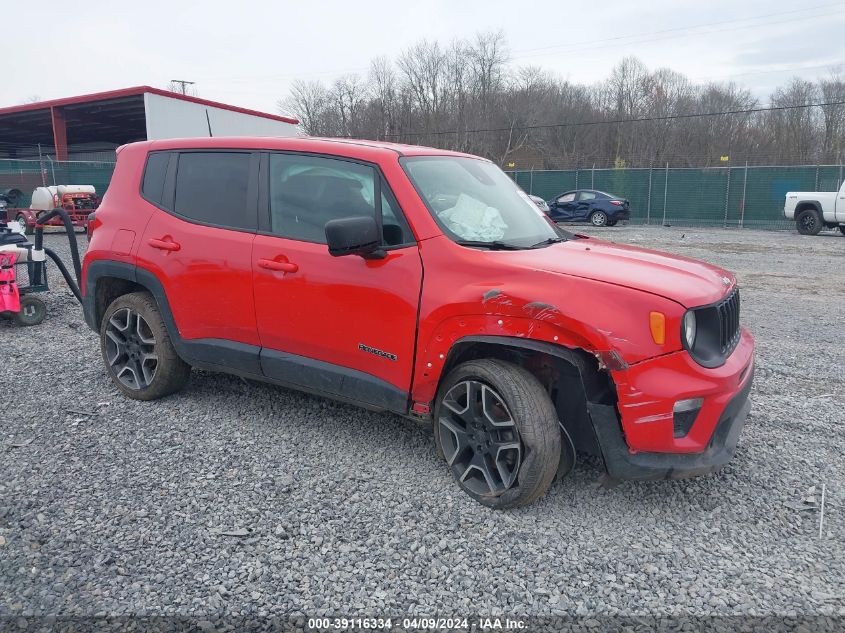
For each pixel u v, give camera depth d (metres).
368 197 3.71
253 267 4.01
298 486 3.53
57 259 7.00
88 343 6.50
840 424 4.52
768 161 50.69
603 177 29.53
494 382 3.22
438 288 3.37
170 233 4.40
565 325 3.04
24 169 25.58
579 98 60.56
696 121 55.12
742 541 3.09
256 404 4.71
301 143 4.05
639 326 2.98
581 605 2.62
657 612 2.59
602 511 3.33
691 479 3.68
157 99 26.77
